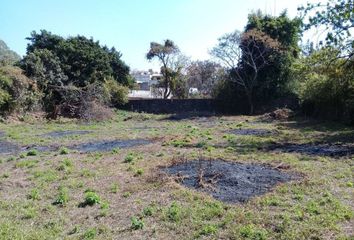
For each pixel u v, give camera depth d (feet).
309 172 37.73
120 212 27.78
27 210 28.53
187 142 60.44
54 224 25.68
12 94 101.50
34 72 113.09
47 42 133.49
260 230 22.79
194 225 24.39
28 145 62.90
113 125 95.91
